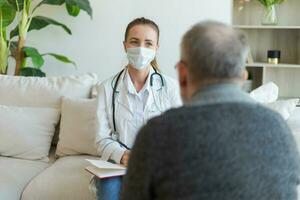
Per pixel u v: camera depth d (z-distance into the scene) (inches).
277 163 35.6
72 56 137.4
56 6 134.6
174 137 34.4
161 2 129.9
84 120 100.0
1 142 99.3
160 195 34.9
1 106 104.3
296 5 149.7
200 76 37.2
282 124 37.2
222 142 33.9
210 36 36.9
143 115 77.4
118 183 68.8
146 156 35.2
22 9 126.1
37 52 122.9
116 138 78.2
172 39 130.7
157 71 80.8
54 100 106.6
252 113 35.6
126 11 132.0
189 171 33.7
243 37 38.2
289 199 37.1
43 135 101.7
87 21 134.5
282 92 153.6
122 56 134.5
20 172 89.4
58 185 81.7
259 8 152.0
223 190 33.7
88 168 70.9
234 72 36.9
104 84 80.7
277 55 144.5
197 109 35.3
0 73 127.2
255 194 34.4
